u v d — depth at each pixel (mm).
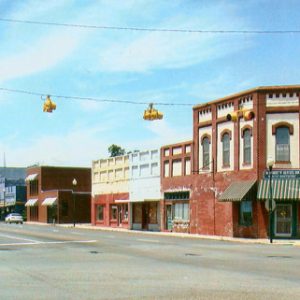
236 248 29031
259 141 39750
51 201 83375
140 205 57562
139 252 25750
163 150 52719
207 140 45781
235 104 42375
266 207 35594
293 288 13570
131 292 13070
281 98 39719
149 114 24766
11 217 85188
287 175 38969
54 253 25281
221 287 13812
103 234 45688
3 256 23641
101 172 67438
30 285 14367
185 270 17812
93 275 16516
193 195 47000
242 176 41000
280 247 30547
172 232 49875
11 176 137375
